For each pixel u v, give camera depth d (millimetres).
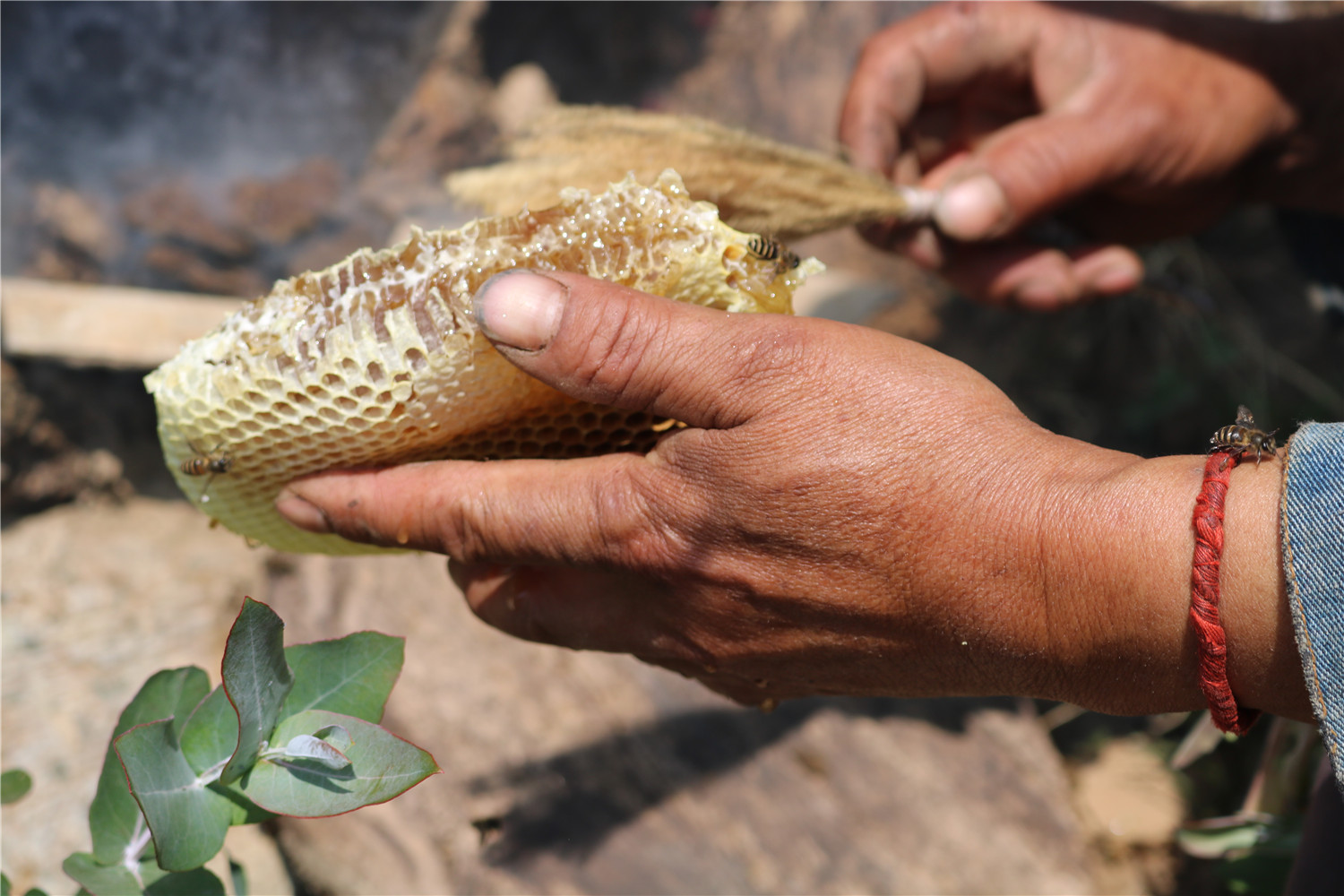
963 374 507
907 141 834
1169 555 481
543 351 495
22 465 775
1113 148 695
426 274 500
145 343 810
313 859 619
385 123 1229
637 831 642
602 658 707
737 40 1587
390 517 527
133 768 468
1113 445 1104
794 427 498
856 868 646
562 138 578
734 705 692
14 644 671
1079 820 685
